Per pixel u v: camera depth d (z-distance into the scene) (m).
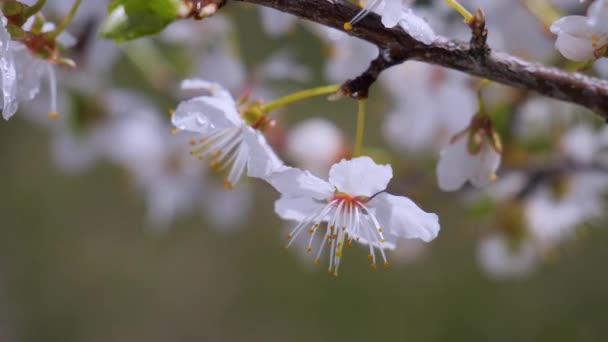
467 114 0.47
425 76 0.48
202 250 0.87
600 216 0.49
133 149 0.52
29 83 0.40
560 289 0.77
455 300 0.79
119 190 0.86
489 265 0.48
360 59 0.44
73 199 0.87
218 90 0.40
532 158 0.47
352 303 0.82
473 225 0.61
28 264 0.87
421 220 0.39
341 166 0.39
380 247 0.40
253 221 0.85
